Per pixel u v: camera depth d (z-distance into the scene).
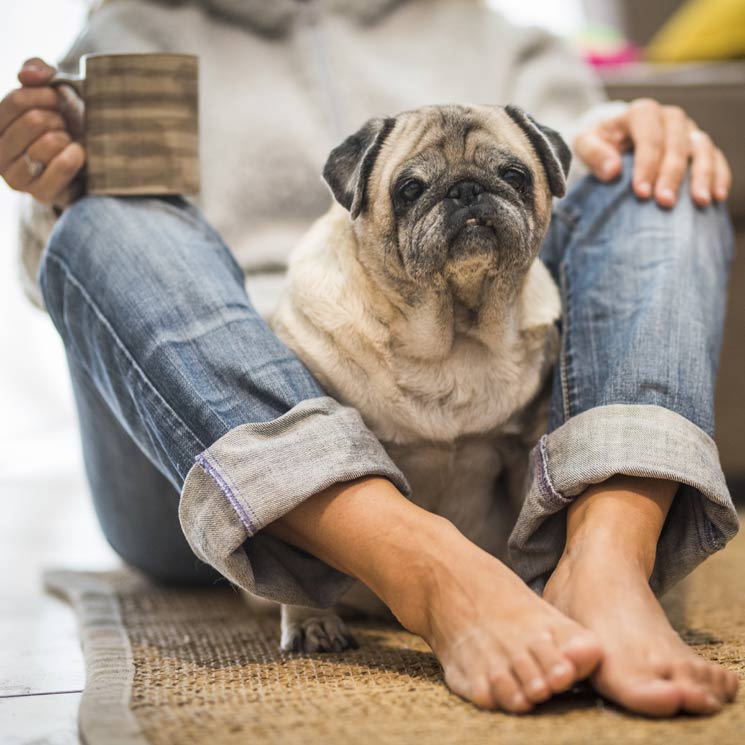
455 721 1.02
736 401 2.59
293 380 1.34
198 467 1.27
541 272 1.58
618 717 1.02
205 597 1.86
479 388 1.47
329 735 0.99
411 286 1.44
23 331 3.96
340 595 1.38
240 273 1.59
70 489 3.47
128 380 1.39
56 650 1.54
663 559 1.34
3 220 3.72
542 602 1.12
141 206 1.54
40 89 1.58
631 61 3.17
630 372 1.35
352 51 2.13
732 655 1.30
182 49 2.06
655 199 1.59
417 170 1.44
